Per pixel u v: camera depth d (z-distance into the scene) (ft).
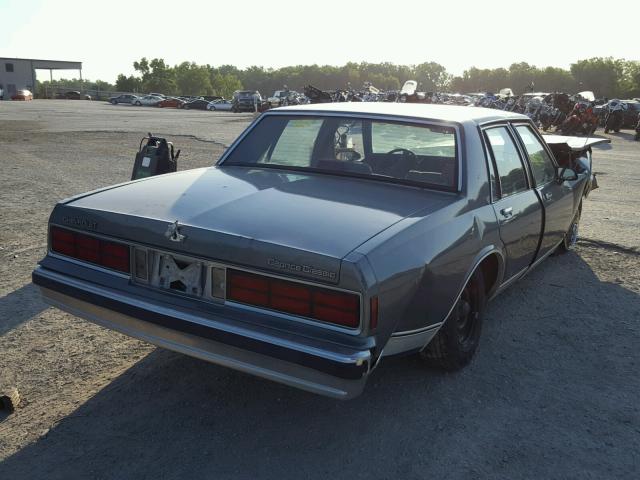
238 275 8.75
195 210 9.75
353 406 10.69
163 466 8.93
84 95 239.50
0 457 9.02
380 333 8.55
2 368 11.60
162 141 20.02
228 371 11.81
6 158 42.01
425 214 9.96
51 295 10.51
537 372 12.15
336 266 8.08
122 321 9.78
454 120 12.25
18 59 273.75
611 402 11.09
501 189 12.57
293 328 8.38
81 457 9.07
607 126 85.30
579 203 19.56
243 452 9.31
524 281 17.71
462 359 11.75
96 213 9.93
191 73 443.73
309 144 12.94
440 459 9.28
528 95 97.50
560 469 9.12
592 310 15.52
